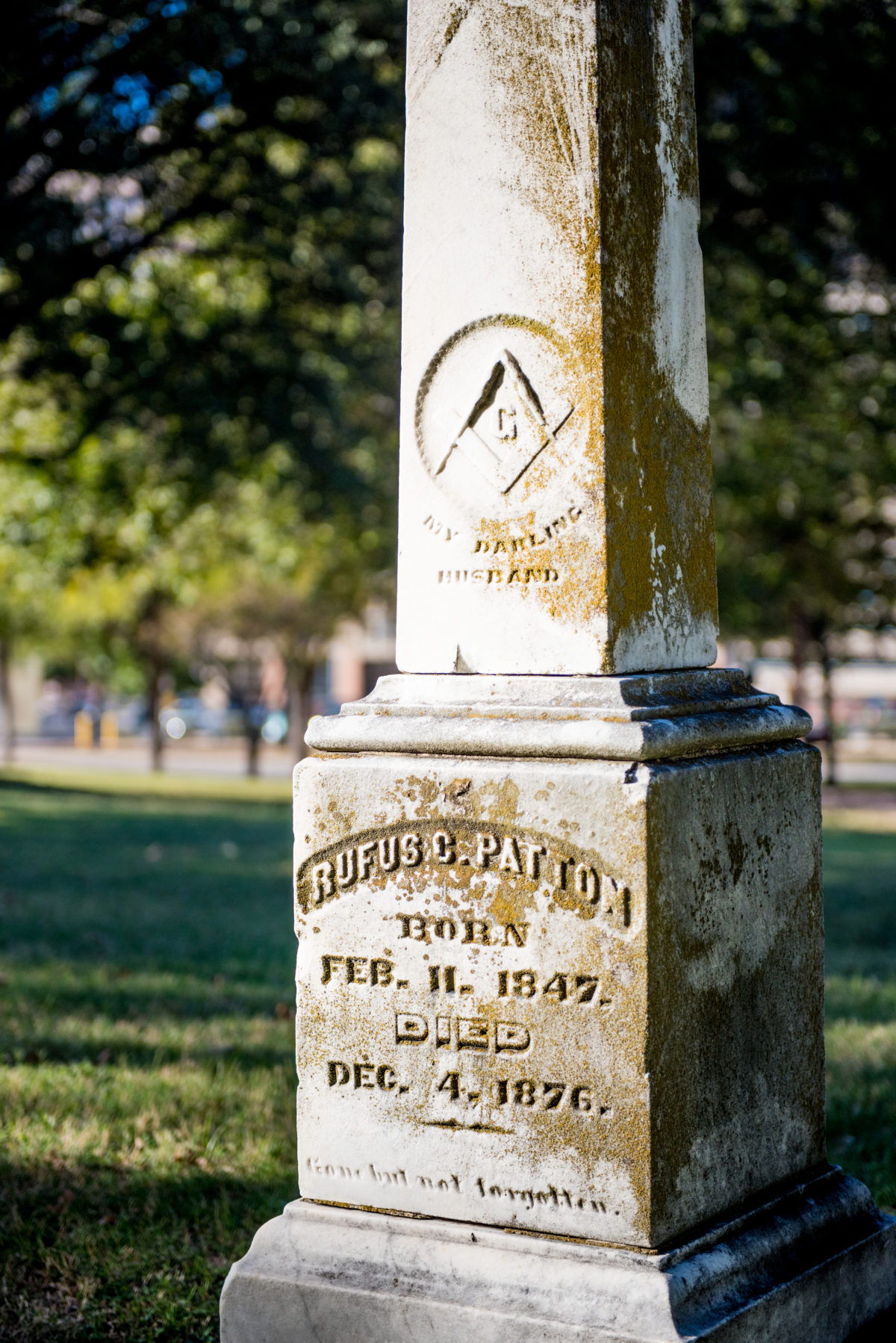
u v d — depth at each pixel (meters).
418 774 3.25
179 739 51.12
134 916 10.38
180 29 10.18
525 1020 3.13
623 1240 3.02
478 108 3.38
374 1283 3.18
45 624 32.16
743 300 12.05
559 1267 3.04
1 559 24.02
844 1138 5.25
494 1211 3.18
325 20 10.74
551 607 3.27
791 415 14.63
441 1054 3.24
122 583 27.23
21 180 11.62
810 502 20.05
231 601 28.94
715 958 3.19
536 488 3.29
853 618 24.88
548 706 3.18
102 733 46.16
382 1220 3.29
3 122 10.20
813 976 3.59
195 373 13.96
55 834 16.19
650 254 3.42
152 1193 4.63
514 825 3.13
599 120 3.24
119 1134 5.19
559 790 3.08
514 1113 3.15
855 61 9.61
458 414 3.39
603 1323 2.92
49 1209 4.48
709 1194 3.16
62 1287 4.01
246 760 39.34
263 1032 6.75
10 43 9.53
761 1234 3.23
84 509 18.92
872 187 10.13
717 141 10.03
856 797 25.19
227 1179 4.77
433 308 3.42
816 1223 3.39
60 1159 4.91
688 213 3.60
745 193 10.39
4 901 10.94
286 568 25.86
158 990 7.68
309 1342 3.23
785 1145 3.45
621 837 3.00
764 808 3.39
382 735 3.31
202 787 26.41
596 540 3.22
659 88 3.51
